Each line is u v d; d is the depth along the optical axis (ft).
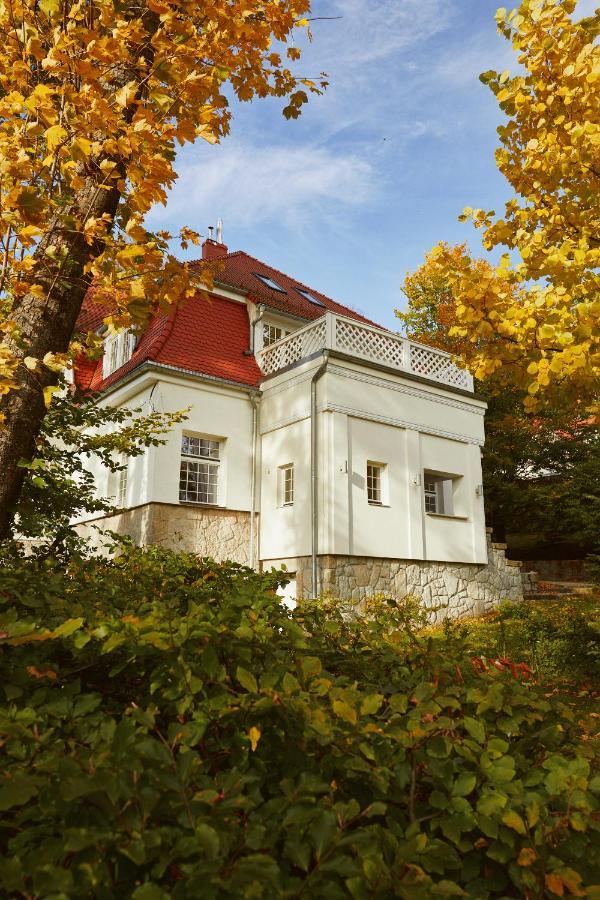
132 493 39.86
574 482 53.98
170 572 11.04
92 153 9.20
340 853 3.35
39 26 8.95
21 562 9.67
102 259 9.48
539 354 12.51
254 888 2.79
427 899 3.03
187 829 3.25
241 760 3.89
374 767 3.98
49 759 3.40
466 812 3.73
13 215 8.34
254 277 56.39
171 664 4.36
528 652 16.25
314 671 4.53
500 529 62.59
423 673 5.66
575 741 5.01
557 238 13.91
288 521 38.83
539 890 3.42
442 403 43.80
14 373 10.40
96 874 2.80
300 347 41.52
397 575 38.06
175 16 9.49
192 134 9.57
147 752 3.44
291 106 13.99
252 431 42.70
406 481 40.16
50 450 18.65
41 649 4.92
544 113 13.55
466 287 13.21
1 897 2.84
